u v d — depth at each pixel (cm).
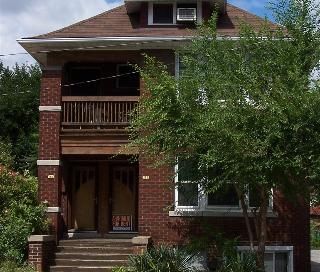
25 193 2002
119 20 2206
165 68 1700
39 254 1823
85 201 2234
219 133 1392
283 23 1577
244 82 1451
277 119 1355
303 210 1966
